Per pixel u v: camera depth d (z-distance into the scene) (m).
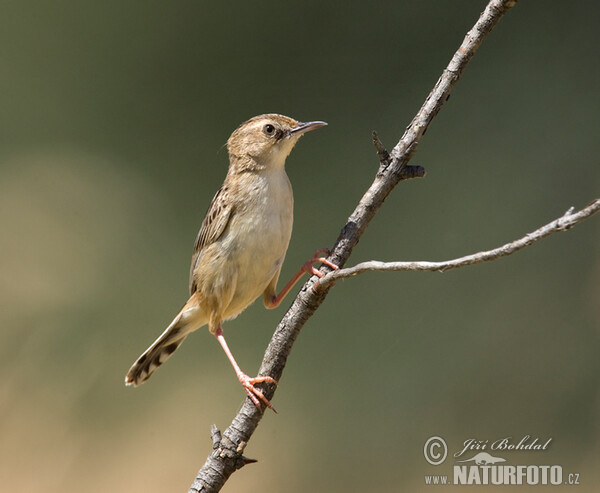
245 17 15.80
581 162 13.70
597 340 11.78
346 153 14.80
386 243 13.63
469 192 13.92
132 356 13.58
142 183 15.46
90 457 12.12
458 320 12.58
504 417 11.54
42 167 15.47
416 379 12.20
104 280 14.42
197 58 15.84
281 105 15.37
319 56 15.47
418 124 5.79
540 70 14.59
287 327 5.83
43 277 14.27
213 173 15.39
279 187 7.36
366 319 12.95
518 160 14.02
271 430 12.14
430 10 15.25
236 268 7.25
